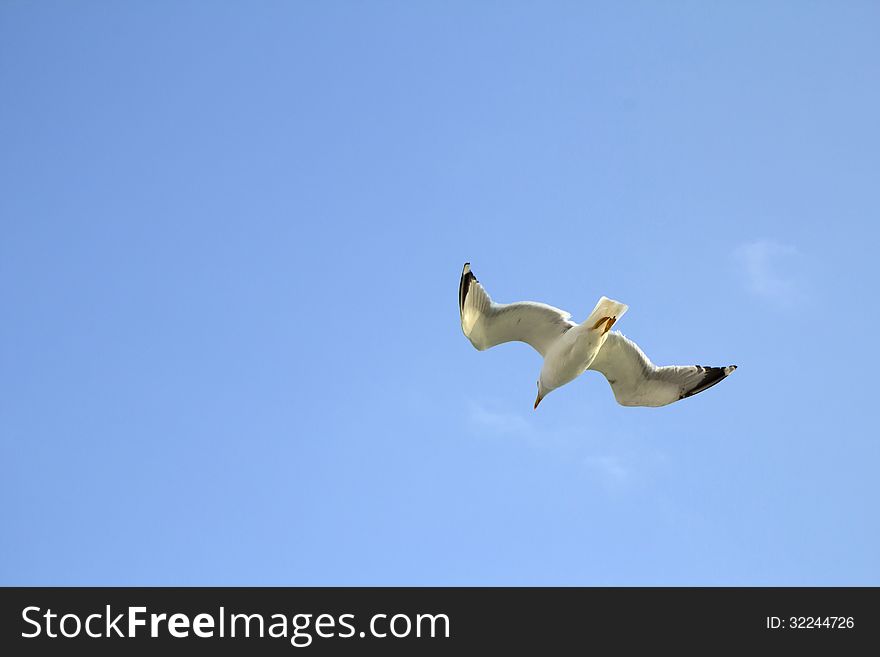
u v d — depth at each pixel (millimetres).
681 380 17656
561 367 16922
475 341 17359
